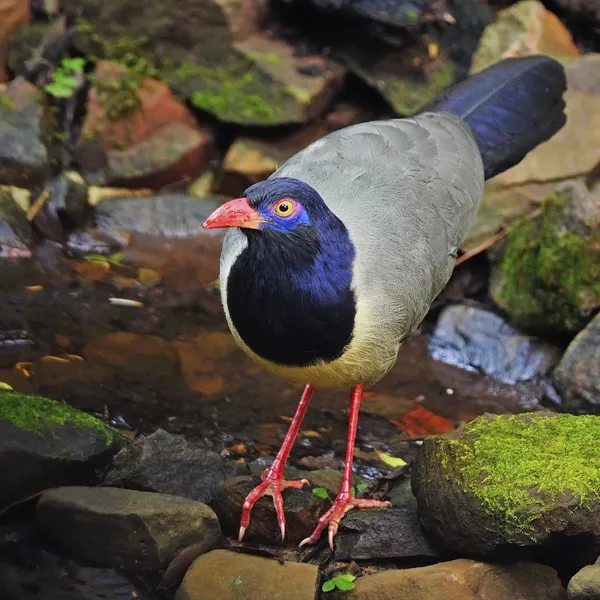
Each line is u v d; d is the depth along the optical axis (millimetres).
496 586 7125
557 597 7121
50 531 7520
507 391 10961
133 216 13039
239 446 9164
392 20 13820
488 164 10406
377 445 9562
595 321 10867
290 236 7230
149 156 13586
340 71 14250
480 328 11672
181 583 7250
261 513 7836
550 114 10883
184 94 13992
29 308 10953
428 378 11031
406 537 7707
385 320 7828
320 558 7754
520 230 12016
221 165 13945
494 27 14453
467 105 10609
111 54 13977
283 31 14445
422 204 8812
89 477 7953
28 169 12773
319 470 8867
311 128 14164
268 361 7723
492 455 7379
